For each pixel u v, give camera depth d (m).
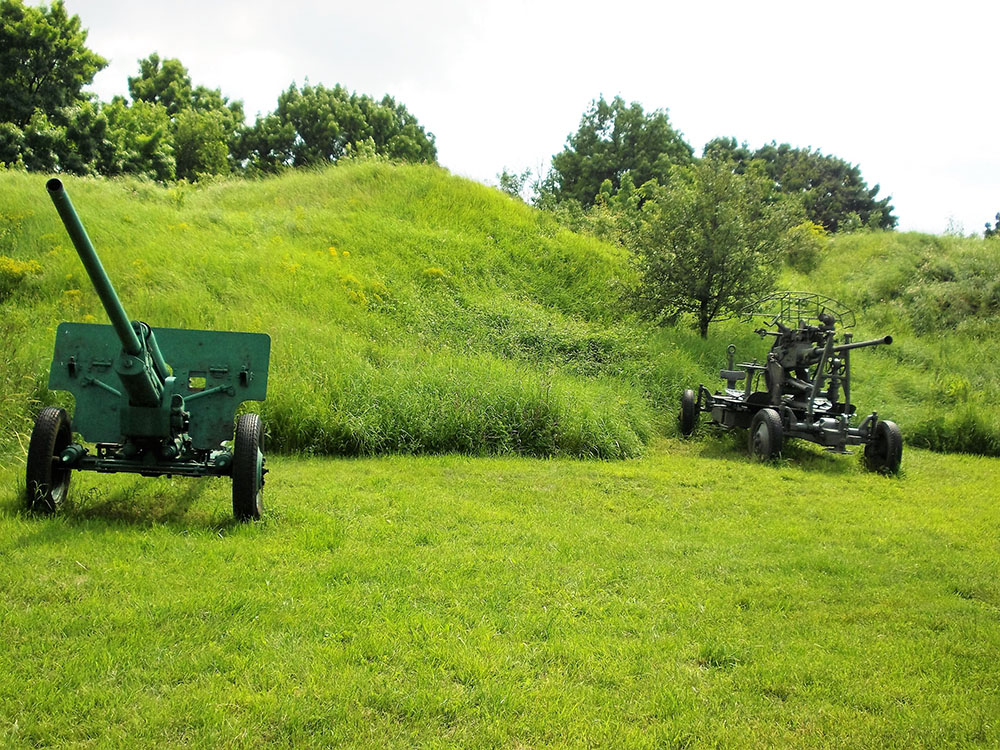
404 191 19.42
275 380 9.20
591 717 3.29
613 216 23.30
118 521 5.48
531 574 4.96
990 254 21.38
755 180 15.84
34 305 11.43
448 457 8.86
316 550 5.20
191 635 3.78
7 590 4.20
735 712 3.38
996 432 12.09
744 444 11.24
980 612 4.75
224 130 42.03
